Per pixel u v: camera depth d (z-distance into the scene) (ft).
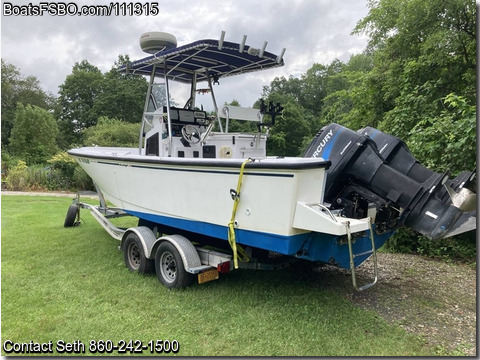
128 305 11.17
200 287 12.41
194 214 12.15
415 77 21.63
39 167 54.19
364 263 15.46
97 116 115.65
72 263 15.15
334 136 11.51
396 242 17.15
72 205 22.13
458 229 10.07
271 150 70.38
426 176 11.58
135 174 14.43
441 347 8.97
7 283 12.89
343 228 8.80
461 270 14.57
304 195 9.55
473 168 15.01
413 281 13.33
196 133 15.46
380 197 11.14
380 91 24.88
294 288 12.44
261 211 10.06
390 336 9.45
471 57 20.63
